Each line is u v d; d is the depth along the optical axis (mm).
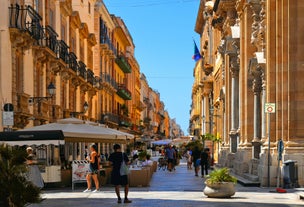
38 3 30984
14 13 25250
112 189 20969
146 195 18172
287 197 16938
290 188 19438
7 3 24688
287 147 19984
